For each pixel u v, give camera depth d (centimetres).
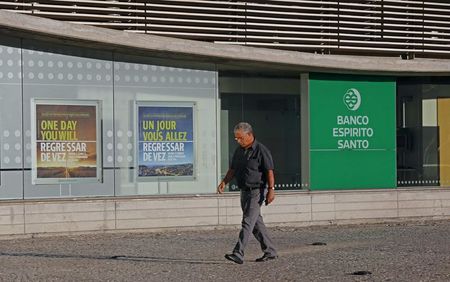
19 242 1930
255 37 2256
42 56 2062
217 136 2269
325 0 2362
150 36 2084
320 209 2330
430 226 2288
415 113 2508
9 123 2028
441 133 2534
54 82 2075
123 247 1806
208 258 1592
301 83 2384
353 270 1405
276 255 1535
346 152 2395
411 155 2492
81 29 1995
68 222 2056
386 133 2447
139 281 1311
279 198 2280
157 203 2152
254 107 2328
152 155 2188
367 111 2427
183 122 2228
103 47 2086
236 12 2253
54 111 2077
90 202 2078
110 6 2114
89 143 2114
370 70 2344
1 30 1947
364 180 2412
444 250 1689
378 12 2416
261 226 1514
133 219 2125
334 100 2389
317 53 2334
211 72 2262
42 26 1947
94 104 2120
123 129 2155
